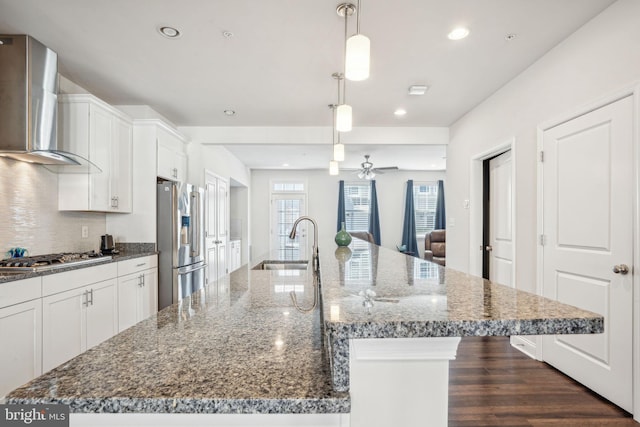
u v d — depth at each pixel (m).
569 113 2.41
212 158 5.28
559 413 2.03
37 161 2.65
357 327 0.68
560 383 2.41
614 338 2.07
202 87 3.35
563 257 2.49
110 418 0.68
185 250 4.05
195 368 0.76
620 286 2.03
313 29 2.34
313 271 2.27
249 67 2.92
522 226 2.99
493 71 2.99
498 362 2.80
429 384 0.84
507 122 3.23
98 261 2.72
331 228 8.69
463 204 4.23
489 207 3.93
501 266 3.63
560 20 2.24
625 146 1.99
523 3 2.06
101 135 3.13
